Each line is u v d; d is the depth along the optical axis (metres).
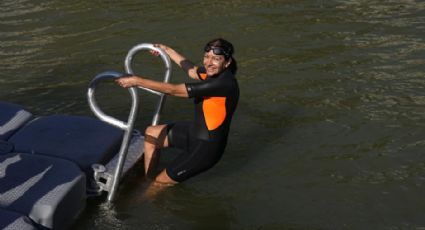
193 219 8.93
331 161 10.61
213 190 9.70
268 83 13.81
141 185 9.59
